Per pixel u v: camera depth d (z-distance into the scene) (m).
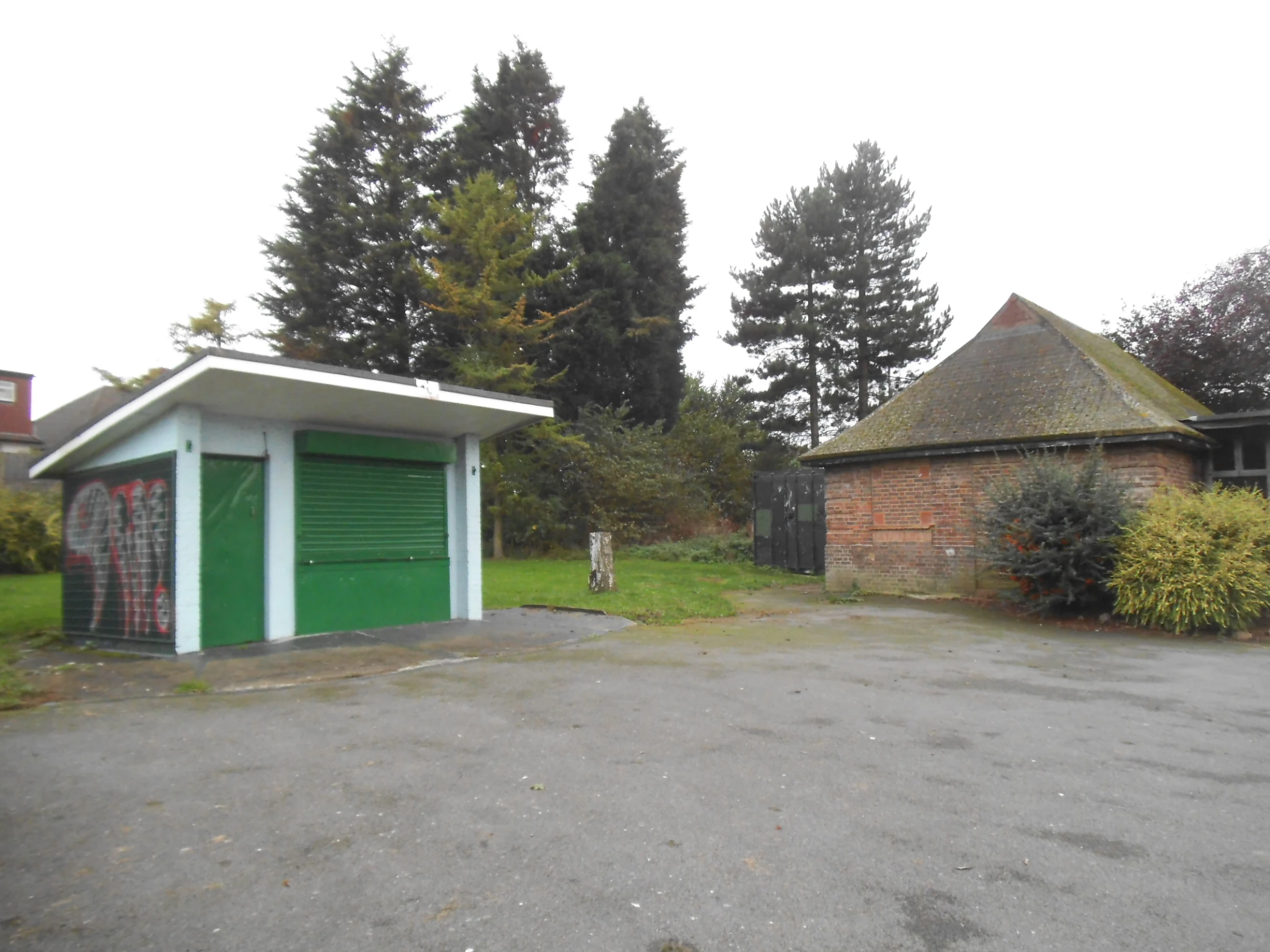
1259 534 11.81
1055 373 16.22
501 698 7.05
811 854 3.90
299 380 8.56
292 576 9.88
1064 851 3.97
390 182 26.66
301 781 4.83
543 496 25.73
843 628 12.00
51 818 4.21
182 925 3.16
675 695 7.23
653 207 33.62
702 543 26.11
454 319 24.17
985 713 6.78
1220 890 3.58
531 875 3.63
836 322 40.62
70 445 9.69
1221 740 6.05
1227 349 26.41
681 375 35.53
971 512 15.71
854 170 41.84
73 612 10.13
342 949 3.01
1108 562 12.52
